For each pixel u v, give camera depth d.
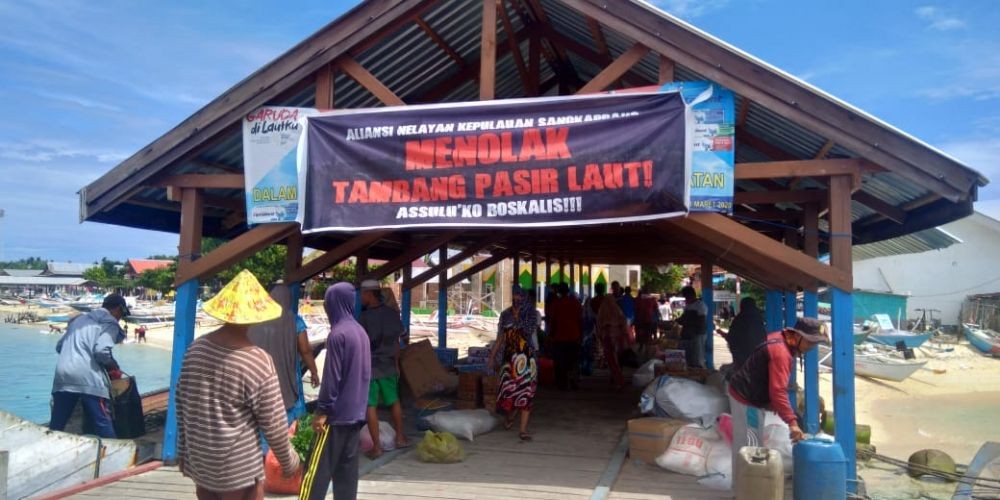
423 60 8.12
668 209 6.05
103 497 5.65
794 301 10.36
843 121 5.75
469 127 6.52
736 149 8.91
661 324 21.67
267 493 5.80
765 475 4.91
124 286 100.69
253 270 44.66
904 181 6.56
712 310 15.38
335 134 6.76
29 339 44.69
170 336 41.34
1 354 34.69
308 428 5.91
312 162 6.77
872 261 36.16
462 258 12.98
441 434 6.93
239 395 3.50
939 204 7.02
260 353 3.62
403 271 13.49
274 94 6.81
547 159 6.34
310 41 6.75
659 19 6.12
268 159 6.90
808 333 5.38
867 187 7.52
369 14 6.62
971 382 21.08
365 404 4.83
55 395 7.18
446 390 10.03
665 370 10.12
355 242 8.98
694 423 7.18
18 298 102.06
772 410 5.53
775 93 5.86
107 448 6.37
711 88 6.09
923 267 35.34
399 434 7.29
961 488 5.90
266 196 6.89
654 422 6.91
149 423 8.41
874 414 16.28
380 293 7.29
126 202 7.75
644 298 18.39
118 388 7.48
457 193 6.49
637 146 6.16
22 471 5.69
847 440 5.72
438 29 7.52
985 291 34.31
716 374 9.65
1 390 22.39
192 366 3.54
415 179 6.58
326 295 4.92
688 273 46.78
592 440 7.83
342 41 6.70
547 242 14.73
